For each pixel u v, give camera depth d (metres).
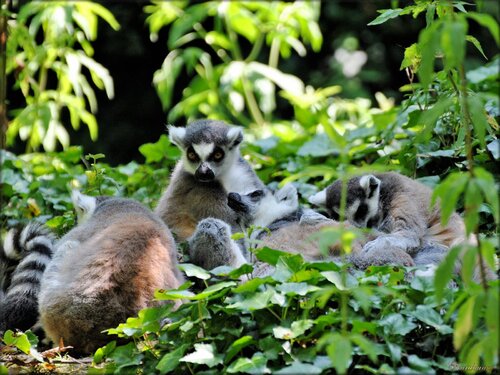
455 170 13.67
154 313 8.91
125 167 17.94
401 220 11.96
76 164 19.23
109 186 15.98
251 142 19.48
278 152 18.20
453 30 7.07
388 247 10.66
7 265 12.45
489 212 12.07
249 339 8.29
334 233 6.96
